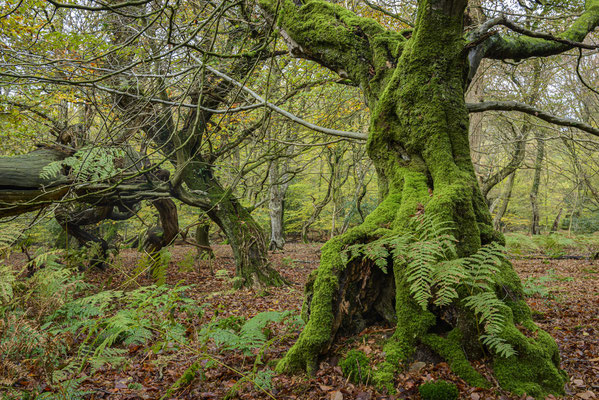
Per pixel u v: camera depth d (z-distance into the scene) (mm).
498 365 2754
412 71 3703
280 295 7949
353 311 3332
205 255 13883
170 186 8586
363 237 3332
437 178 3471
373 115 4004
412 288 2754
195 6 7570
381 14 9633
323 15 4613
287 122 9922
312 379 2920
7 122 8602
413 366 2857
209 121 9984
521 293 3262
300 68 8984
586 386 2883
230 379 3232
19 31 6539
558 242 14617
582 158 16109
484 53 4309
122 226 18797
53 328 4023
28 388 3035
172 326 3965
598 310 5414
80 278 4906
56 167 5277
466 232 3207
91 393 3055
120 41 8383
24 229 4875
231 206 9352
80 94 8164
